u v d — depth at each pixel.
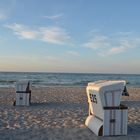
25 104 14.30
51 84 47.31
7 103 15.38
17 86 14.33
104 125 7.36
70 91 26.47
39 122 9.57
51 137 7.32
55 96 20.52
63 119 10.20
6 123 9.34
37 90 27.02
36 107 13.73
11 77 72.81
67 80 64.88
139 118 10.57
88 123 8.48
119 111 7.40
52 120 9.98
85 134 7.61
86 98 19.34
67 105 14.87
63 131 8.04
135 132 7.89
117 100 7.39
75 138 7.19
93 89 7.89
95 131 7.57
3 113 11.52
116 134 7.42
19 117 10.58
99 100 7.48
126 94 15.73
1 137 7.34
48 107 13.80
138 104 15.99
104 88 7.32
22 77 73.81
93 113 8.48
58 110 12.69
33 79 64.38
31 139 7.12
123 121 7.45
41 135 7.56
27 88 14.36
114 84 7.35
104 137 7.24
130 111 12.60
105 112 7.34
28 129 8.37
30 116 10.84
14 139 7.12
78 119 10.20
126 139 7.06
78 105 14.93
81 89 30.47
